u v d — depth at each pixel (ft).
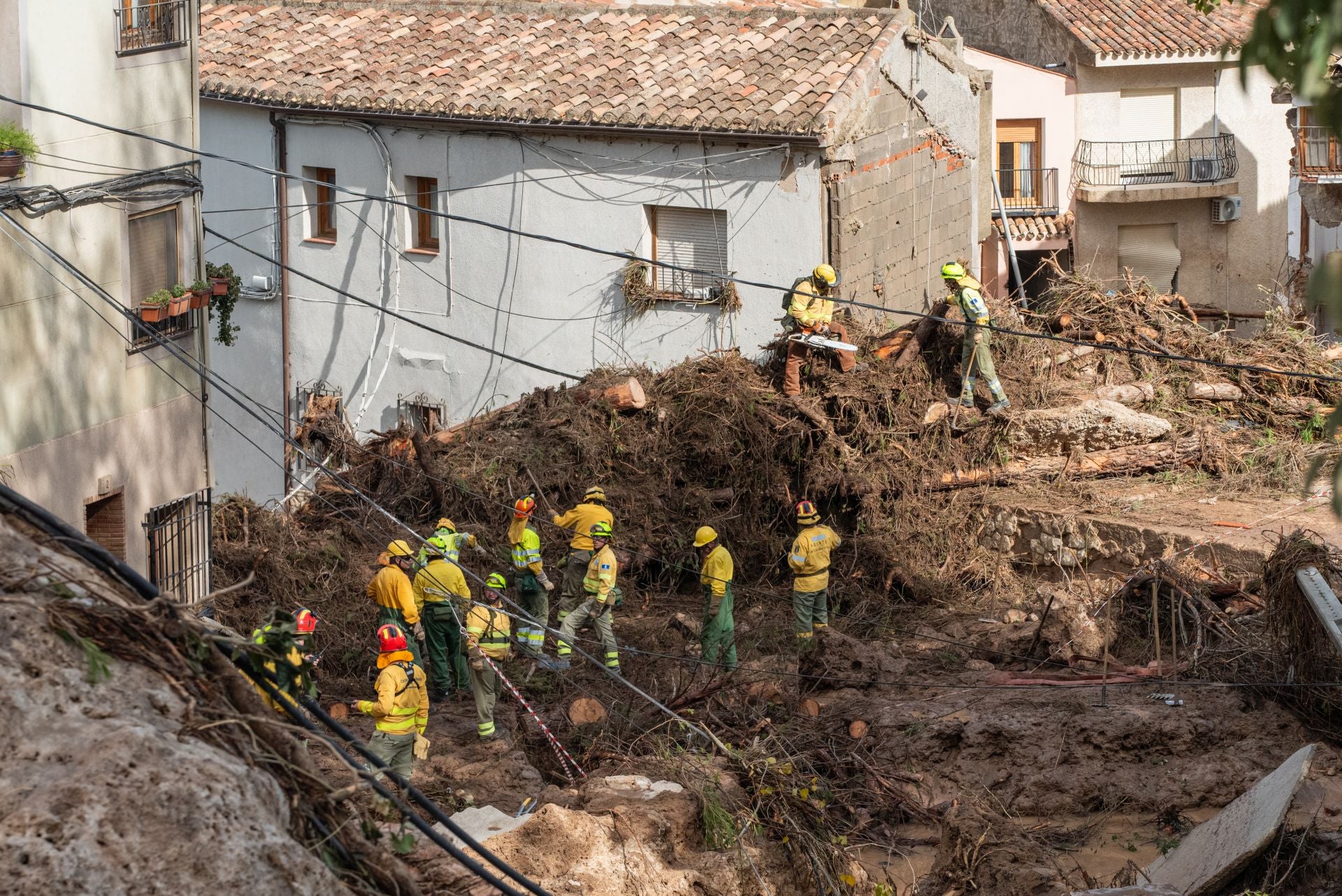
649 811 32.17
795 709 48.65
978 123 85.15
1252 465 62.90
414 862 22.58
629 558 62.95
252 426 88.48
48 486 43.55
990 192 88.17
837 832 40.19
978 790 43.45
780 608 61.72
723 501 65.36
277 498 87.61
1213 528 57.11
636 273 74.54
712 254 73.97
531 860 29.81
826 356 66.13
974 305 63.41
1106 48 112.88
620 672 53.31
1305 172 100.89
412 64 81.25
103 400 46.52
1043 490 63.52
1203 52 112.47
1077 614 51.75
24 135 41.22
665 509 65.26
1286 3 13.98
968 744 44.98
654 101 73.05
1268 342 69.62
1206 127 115.85
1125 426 63.67
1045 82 115.65
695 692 49.29
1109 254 119.14
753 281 72.59
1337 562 46.34
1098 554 59.31
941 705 47.29
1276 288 114.21
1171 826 41.57
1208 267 119.44
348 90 80.02
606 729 46.01
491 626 48.73
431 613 48.78
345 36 85.30
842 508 64.95
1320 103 14.05
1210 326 116.16
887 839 41.63
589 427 66.80
